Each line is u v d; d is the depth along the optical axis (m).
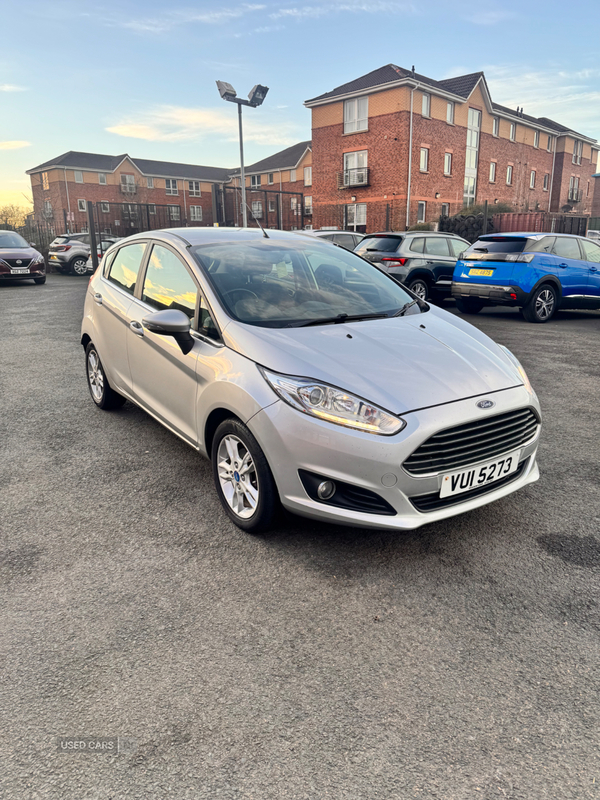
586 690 1.87
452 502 2.58
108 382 4.55
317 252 3.89
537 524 2.97
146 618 2.24
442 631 2.17
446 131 31.78
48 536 2.88
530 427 2.82
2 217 63.12
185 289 3.31
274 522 2.76
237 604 2.33
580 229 22.88
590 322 9.97
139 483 3.49
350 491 2.45
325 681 1.92
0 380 6.08
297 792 1.52
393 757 1.63
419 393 2.48
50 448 4.07
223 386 2.75
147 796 1.51
